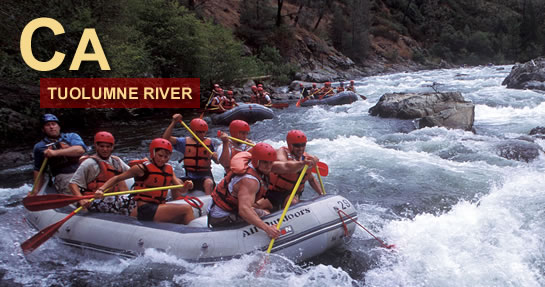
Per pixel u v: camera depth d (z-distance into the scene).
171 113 17.05
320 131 11.37
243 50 29.88
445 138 9.66
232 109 14.02
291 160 4.45
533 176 6.67
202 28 20.12
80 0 14.54
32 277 4.09
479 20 59.22
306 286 3.86
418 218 5.52
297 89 26.19
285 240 4.14
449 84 23.61
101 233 4.34
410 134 10.23
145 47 18.38
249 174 3.97
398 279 4.07
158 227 4.23
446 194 6.32
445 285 3.92
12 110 11.34
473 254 4.38
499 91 17.53
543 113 12.73
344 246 4.79
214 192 4.26
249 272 3.94
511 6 68.38
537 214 5.04
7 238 4.95
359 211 5.87
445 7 59.56
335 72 35.91
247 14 33.38
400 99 13.04
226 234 4.04
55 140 5.16
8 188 7.26
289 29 34.44
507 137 9.90
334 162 8.23
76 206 4.86
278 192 4.57
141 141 11.34
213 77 20.69
